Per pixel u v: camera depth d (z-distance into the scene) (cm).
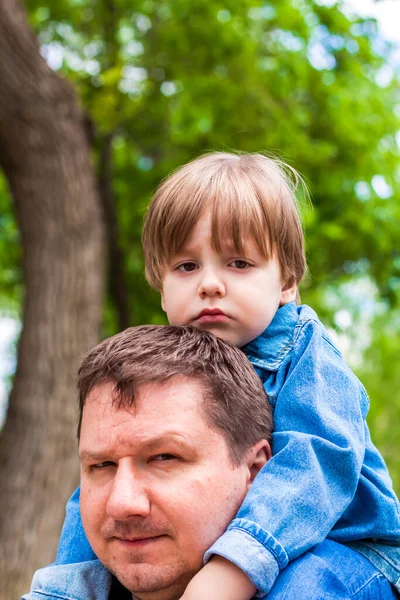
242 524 122
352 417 145
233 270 158
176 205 162
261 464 135
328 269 741
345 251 726
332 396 145
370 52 727
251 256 158
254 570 118
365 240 717
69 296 480
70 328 476
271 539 121
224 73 684
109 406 123
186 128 687
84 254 491
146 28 730
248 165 170
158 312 768
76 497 165
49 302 477
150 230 170
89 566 142
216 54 680
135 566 120
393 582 138
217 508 123
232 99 671
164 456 121
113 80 611
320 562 126
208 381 127
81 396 132
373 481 145
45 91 486
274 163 182
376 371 1170
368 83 734
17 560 421
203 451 122
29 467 445
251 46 676
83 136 516
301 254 175
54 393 463
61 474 452
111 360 126
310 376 144
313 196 669
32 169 486
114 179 764
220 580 118
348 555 133
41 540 433
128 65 705
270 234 161
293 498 126
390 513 140
